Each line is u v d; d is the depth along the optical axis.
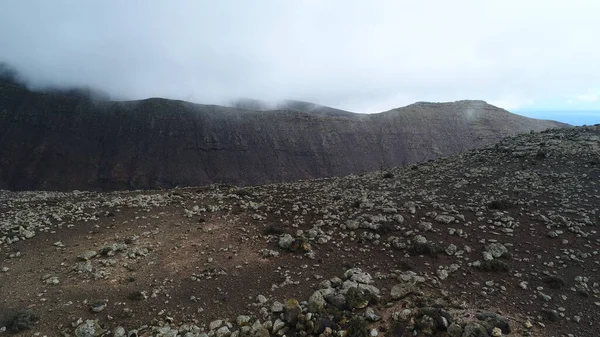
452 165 33.88
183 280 15.66
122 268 16.56
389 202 23.81
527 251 16.86
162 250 18.42
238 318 13.03
